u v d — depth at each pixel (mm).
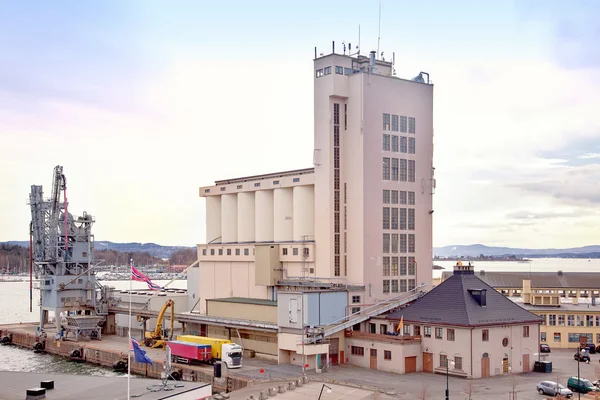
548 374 105562
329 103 130250
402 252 131500
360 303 123562
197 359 114062
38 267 171750
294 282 133625
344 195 130375
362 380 100000
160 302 167125
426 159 136750
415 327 110562
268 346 121125
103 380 75375
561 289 178125
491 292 111688
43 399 66250
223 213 159000
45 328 178000
